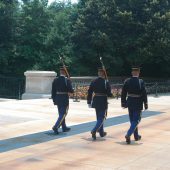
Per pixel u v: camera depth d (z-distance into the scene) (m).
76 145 9.70
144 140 10.46
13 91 26.53
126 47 31.88
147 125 13.08
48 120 13.53
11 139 10.30
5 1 35.47
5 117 13.99
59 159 8.33
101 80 10.43
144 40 31.31
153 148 9.52
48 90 22.22
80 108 17.25
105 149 9.31
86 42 33.91
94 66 35.12
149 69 36.53
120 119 14.30
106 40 31.41
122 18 31.31
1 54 34.19
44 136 10.75
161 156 8.73
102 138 10.62
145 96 9.96
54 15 36.94
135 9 32.47
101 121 10.48
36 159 8.31
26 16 35.53
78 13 36.56
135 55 31.62
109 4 32.62
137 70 10.02
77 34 33.81
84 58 34.59
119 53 32.94
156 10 32.53
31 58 35.12
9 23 35.41
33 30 35.69
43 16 36.00
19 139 10.32
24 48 34.75
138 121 10.10
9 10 35.19
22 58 35.75
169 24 31.55
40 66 34.28
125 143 10.02
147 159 8.44
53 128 10.94
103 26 32.56
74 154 8.79
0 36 35.47
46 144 9.77
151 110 17.48
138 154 8.87
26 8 35.72
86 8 33.59
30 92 22.41
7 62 34.69
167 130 12.13
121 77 33.50
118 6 32.69
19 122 12.98
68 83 10.92
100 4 32.94
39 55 34.84
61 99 10.94
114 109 17.41
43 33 35.75
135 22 31.59
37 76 22.11
